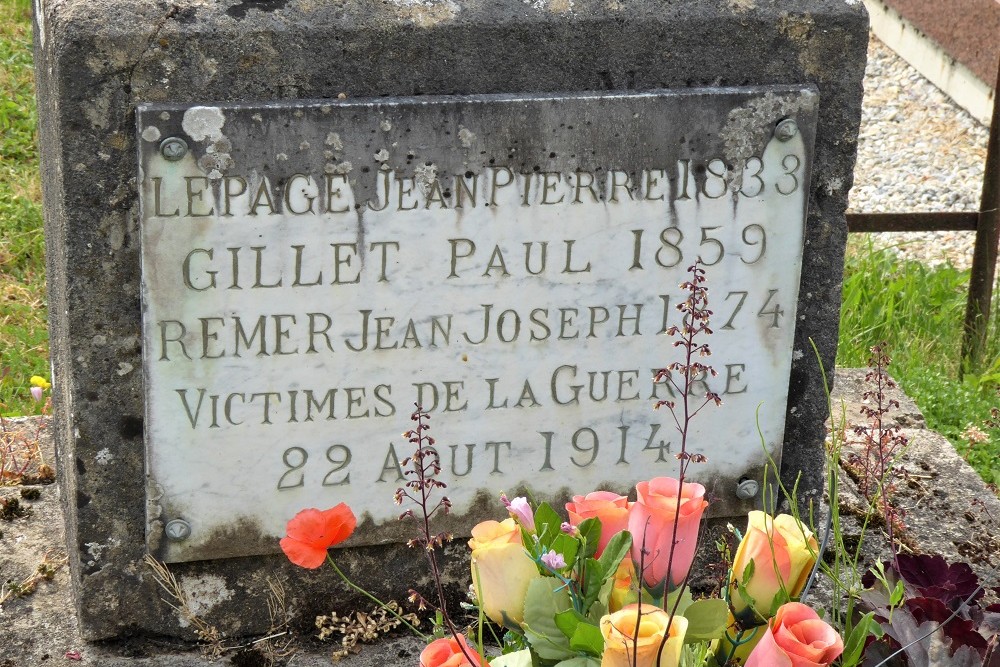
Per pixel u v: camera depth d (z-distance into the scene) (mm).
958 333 5098
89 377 2646
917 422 3928
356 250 2660
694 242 2832
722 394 2977
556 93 2678
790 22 2752
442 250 2707
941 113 7664
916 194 6809
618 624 1854
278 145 2545
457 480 2906
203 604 2873
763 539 2080
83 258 2559
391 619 2945
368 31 2551
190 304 2613
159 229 2543
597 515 2135
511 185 2693
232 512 2797
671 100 2709
